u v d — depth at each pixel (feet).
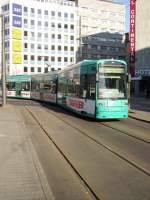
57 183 28.96
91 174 31.86
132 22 201.77
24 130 58.85
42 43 438.81
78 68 90.33
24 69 426.92
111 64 77.82
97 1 463.42
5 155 37.42
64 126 69.26
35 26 433.89
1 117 81.05
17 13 418.92
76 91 92.02
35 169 31.50
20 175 29.50
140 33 264.72
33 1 431.43
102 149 44.65
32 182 27.50
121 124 74.33
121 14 477.77
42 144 48.06
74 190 27.02
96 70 77.51
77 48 457.68
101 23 466.70
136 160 38.01
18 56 418.31
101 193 26.23
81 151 43.19
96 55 461.78
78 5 455.63
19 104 139.85
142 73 263.70
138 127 69.15
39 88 158.51
